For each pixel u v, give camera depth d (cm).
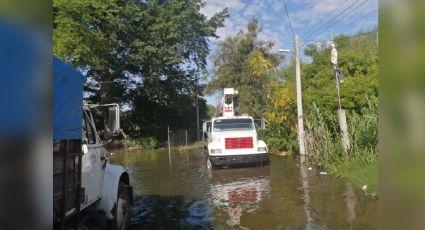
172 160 2148
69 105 446
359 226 688
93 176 588
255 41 3291
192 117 4231
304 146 1752
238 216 818
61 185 439
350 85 1558
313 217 767
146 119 3691
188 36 3491
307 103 1800
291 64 2928
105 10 2944
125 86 3622
